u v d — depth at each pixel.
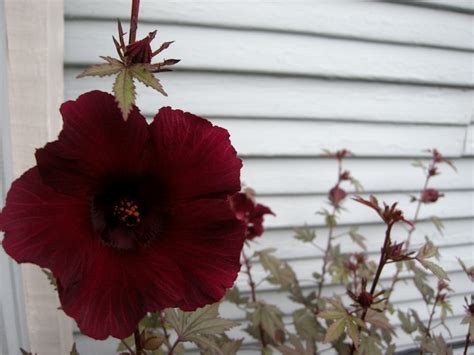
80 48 1.04
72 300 0.47
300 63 1.19
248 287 1.36
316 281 1.38
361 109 1.29
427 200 1.26
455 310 1.59
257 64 1.16
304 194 1.33
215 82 1.15
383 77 1.27
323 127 1.28
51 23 0.91
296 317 1.19
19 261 0.45
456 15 1.28
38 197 0.47
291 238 1.36
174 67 1.11
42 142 0.93
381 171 1.38
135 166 0.53
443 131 1.40
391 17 1.23
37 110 0.92
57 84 0.96
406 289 1.52
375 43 1.24
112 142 0.50
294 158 1.28
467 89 1.37
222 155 0.54
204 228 0.56
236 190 0.56
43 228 0.47
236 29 1.12
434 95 1.34
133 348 0.95
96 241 0.52
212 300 0.54
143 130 0.51
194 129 0.53
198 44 1.11
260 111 1.20
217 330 0.76
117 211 0.55
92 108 0.48
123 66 0.48
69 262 0.47
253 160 1.25
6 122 0.86
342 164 1.34
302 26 1.16
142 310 0.51
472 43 1.32
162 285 0.53
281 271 1.14
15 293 0.92
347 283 1.23
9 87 0.90
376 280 0.77
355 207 1.39
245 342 1.38
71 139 0.47
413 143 1.38
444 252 1.53
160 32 1.08
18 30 0.88
